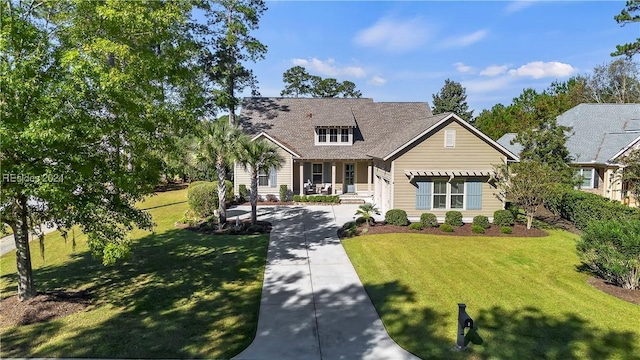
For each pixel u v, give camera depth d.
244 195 27.94
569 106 48.59
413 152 20.58
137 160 10.75
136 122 10.01
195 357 7.93
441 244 16.72
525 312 10.15
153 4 11.46
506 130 47.97
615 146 24.98
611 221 12.38
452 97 63.69
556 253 15.40
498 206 20.97
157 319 9.70
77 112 8.55
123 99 9.28
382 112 32.81
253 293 11.51
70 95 8.23
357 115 32.50
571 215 20.69
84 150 9.30
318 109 32.81
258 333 9.05
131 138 9.83
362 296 11.34
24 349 8.10
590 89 58.19
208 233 19.08
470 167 20.72
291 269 13.73
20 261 10.48
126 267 13.91
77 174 8.87
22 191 8.25
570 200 20.67
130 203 11.43
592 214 18.31
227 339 8.73
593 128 28.84
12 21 8.12
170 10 11.84
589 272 13.20
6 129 7.38
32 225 10.30
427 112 33.00
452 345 8.52
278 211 24.70
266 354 8.12
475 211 20.98
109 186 10.35
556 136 23.12
